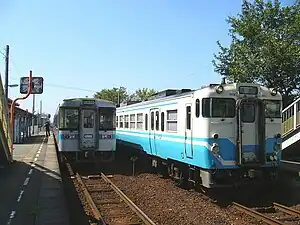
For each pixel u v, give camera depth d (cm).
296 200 1195
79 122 1834
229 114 1191
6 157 1736
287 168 1312
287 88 2202
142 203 1159
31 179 1384
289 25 2138
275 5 2205
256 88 1223
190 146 1286
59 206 963
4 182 1320
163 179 1622
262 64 2067
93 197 1248
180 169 1445
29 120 4594
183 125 1354
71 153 1845
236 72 2144
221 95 1186
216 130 1175
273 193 1290
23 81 1892
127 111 2333
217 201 1173
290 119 1767
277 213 1036
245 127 1207
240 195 1258
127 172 1848
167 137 1539
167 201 1172
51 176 1452
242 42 2219
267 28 2205
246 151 1202
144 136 1906
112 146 1875
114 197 1251
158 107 1666
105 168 1995
